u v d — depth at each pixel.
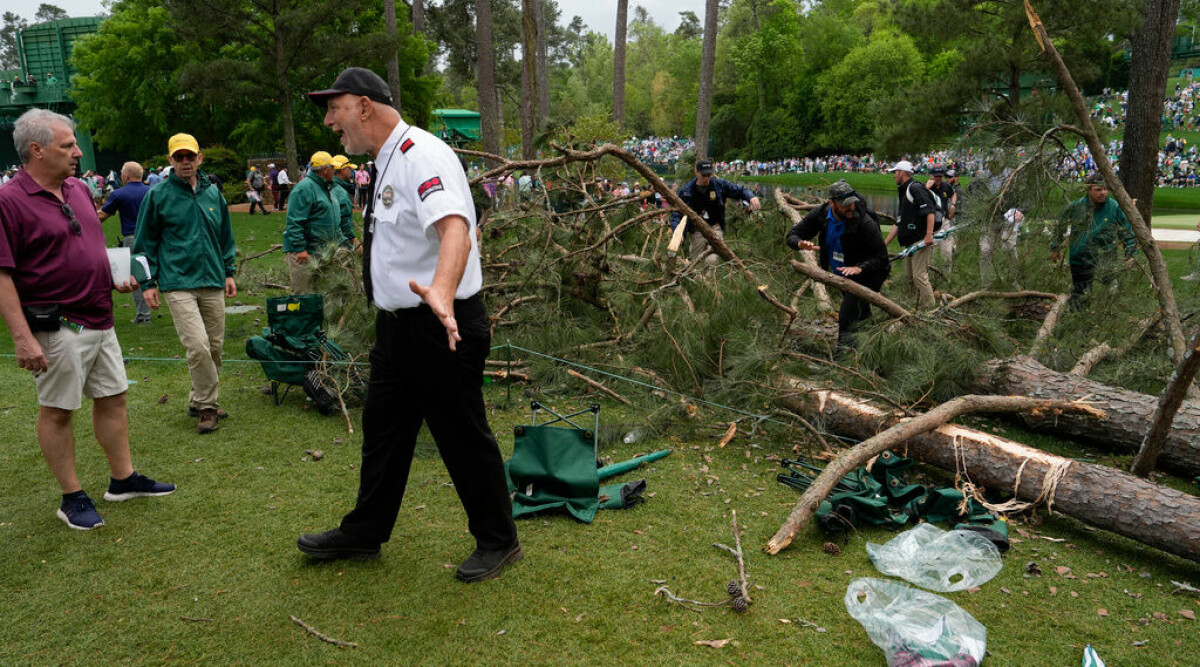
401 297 2.58
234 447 4.30
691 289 5.37
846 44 66.56
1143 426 4.14
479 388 2.76
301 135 32.88
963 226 6.42
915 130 15.63
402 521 3.38
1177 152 42.47
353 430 4.59
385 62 24.12
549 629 2.57
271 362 4.97
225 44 29.08
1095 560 3.17
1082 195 6.22
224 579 2.88
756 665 2.39
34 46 51.91
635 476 3.99
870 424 4.27
